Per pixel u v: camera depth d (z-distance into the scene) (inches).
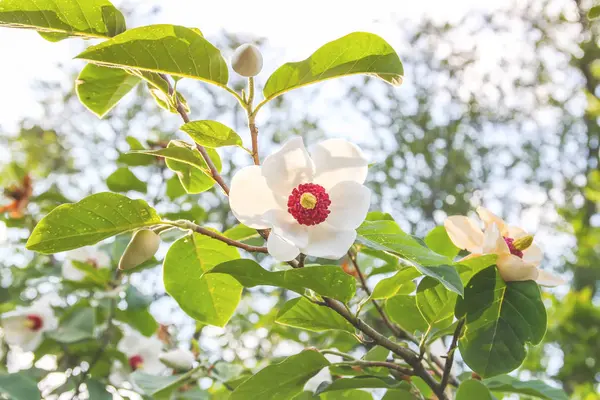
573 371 87.5
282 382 29.6
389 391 30.3
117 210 28.1
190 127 28.5
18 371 44.8
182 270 30.9
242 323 54.1
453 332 30.0
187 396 43.3
